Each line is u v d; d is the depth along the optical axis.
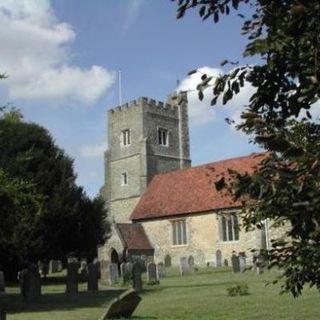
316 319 11.67
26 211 21.84
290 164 3.54
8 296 21.98
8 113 31.12
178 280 27.91
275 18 3.62
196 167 51.56
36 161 32.50
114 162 63.03
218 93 3.99
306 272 3.72
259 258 4.05
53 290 25.50
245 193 3.80
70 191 33.91
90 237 35.75
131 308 13.20
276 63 3.76
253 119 3.85
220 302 15.74
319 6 3.39
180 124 64.81
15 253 30.56
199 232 46.50
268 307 13.91
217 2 4.01
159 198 51.34
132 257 45.22
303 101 3.66
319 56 3.47
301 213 3.48
